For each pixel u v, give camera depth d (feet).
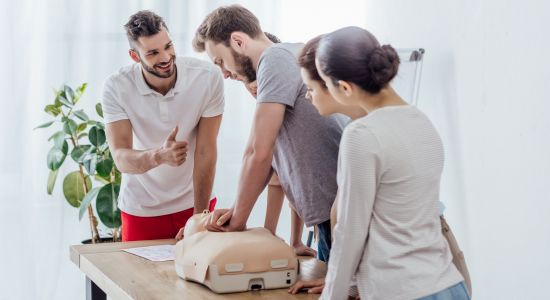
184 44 13.55
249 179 6.53
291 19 14.35
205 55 13.65
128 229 9.45
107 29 12.71
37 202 12.40
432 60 10.21
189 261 6.28
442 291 4.89
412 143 4.93
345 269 5.03
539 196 7.86
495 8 8.64
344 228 4.96
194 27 13.60
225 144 14.29
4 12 11.81
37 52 12.23
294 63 6.47
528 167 8.07
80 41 12.55
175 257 6.60
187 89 8.87
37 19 12.17
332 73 5.01
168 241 8.16
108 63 12.76
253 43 7.01
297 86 6.44
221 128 14.28
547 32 7.65
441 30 9.93
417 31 10.59
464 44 9.37
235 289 6.02
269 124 6.39
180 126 8.98
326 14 13.78
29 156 12.19
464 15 9.34
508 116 8.44
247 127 14.43
